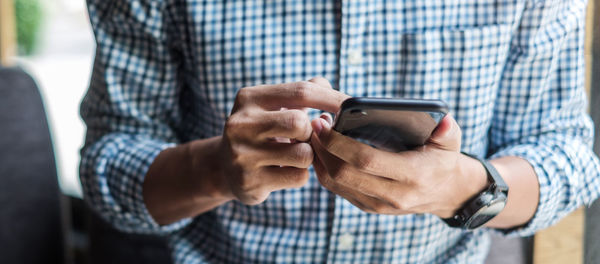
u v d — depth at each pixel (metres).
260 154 0.60
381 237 0.83
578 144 0.80
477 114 0.81
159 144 0.84
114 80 0.85
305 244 0.83
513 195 0.73
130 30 0.83
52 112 2.80
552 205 0.77
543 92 0.81
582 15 0.81
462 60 0.78
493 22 0.79
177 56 0.86
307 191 0.82
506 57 0.82
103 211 0.87
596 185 0.81
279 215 0.84
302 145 0.59
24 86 1.44
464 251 0.90
